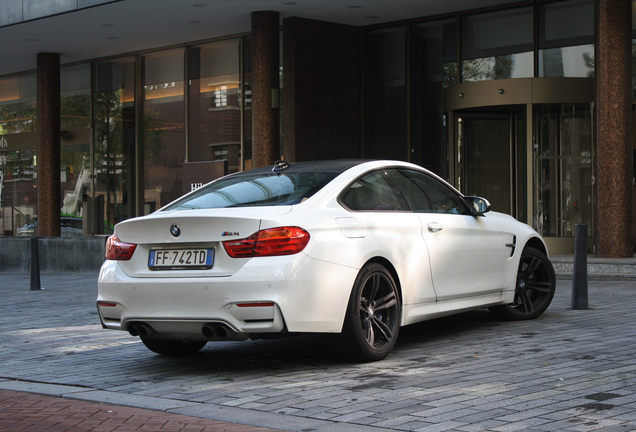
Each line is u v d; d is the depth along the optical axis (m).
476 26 17.36
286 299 5.21
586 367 5.43
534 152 15.41
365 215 5.90
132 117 23.14
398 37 18.52
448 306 6.60
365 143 18.91
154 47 22.02
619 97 13.62
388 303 5.94
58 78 22.47
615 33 13.61
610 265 12.75
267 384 5.21
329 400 4.68
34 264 13.02
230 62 20.84
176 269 5.52
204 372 5.72
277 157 17.92
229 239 5.34
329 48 18.50
